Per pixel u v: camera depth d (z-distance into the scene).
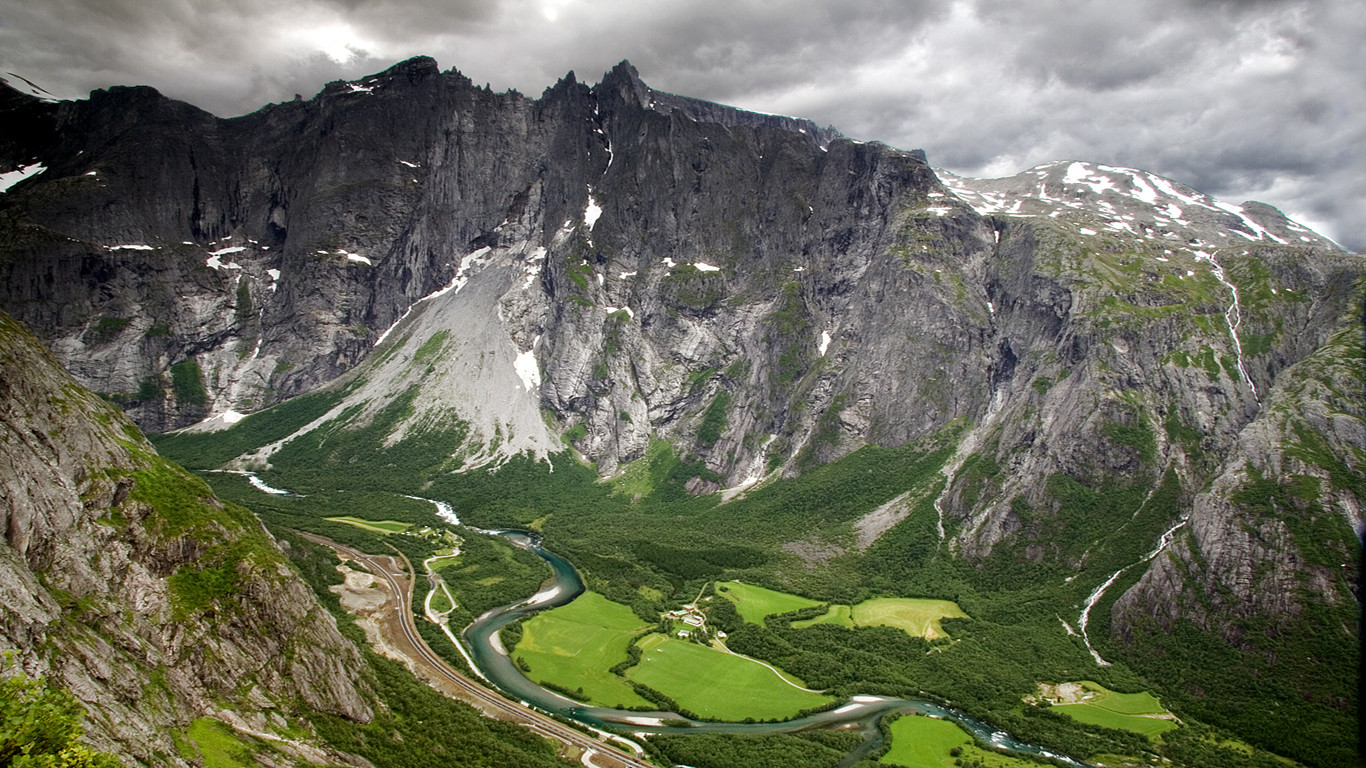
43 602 76.62
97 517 94.75
